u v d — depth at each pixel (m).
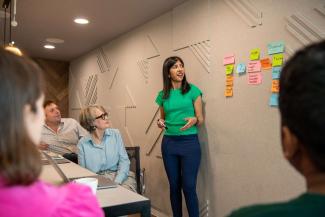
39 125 0.64
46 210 0.58
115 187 1.54
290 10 2.08
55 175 1.74
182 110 2.74
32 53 5.65
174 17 3.29
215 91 2.73
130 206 1.27
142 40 3.94
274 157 2.18
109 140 2.47
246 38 2.42
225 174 2.61
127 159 2.49
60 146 3.52
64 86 6.43
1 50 0.59
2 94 0.55
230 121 2.56
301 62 0.50
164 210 3.47
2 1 3.08
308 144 0.49
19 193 0.57
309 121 0.48
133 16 3.61
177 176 2.79
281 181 2.13
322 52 0.49
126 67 4.33
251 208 0.55
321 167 0.49
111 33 4.36
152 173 3.71
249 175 2.38
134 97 4.13
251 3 2.38
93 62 5.38
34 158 0.59
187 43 3.08
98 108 2.44
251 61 2.37
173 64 2.80
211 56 2.78
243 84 2.44
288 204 0.50
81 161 2.36
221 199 2.66
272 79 2.20
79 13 3.48
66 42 4.84
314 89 0.48
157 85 3.63
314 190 0.50
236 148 2.50
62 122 3.66
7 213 0.55
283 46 2.12
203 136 2.88
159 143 3.58
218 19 2.70
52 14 3.51
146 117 3.85
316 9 1.91
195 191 2.71
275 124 2.17
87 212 0.67
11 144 0.56
